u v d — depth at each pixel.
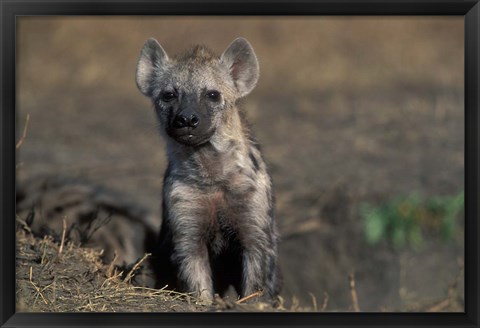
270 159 14.12
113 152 14.80
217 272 8.14
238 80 7.97
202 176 7.48
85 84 20.08
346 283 11.97
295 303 8.85
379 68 20.53
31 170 13.09
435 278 11.88
